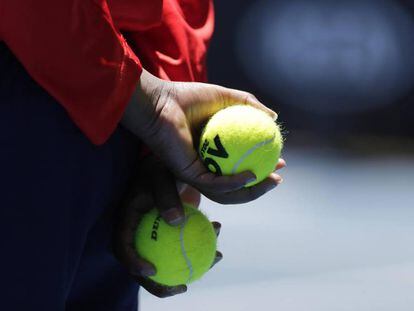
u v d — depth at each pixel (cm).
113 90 552
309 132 3081
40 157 563
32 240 562
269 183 629
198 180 608
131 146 630
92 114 553
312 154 2869
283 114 3061
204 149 604
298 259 1720
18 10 537
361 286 1556
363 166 2742
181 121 592
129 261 639
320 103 3069
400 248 1831
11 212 559
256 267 1652
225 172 604
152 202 646
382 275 1630
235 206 2152
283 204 2200
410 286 1561
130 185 651
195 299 1435
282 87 3044
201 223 654
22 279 561
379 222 2056
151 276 648
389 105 3114
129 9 609
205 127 612
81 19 543
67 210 576
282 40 3023
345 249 1809
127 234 642
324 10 3014
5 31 544
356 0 3020
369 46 3047
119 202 649
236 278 1574
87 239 641
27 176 561
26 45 543
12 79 561
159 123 585
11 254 559
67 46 542
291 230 1950
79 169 579
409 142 3105
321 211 2144
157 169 643
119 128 609
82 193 587
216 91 620
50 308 570
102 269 666
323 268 1664
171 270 645
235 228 1947
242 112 610
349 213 2139
